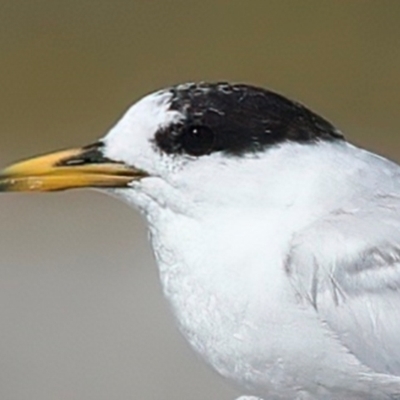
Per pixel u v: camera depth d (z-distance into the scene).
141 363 2.37
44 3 3.37
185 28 3.39
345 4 3.39
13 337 2.46
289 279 2.07
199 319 2.08
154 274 2.64
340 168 2.07
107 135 2.09
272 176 2.07
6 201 2.90
